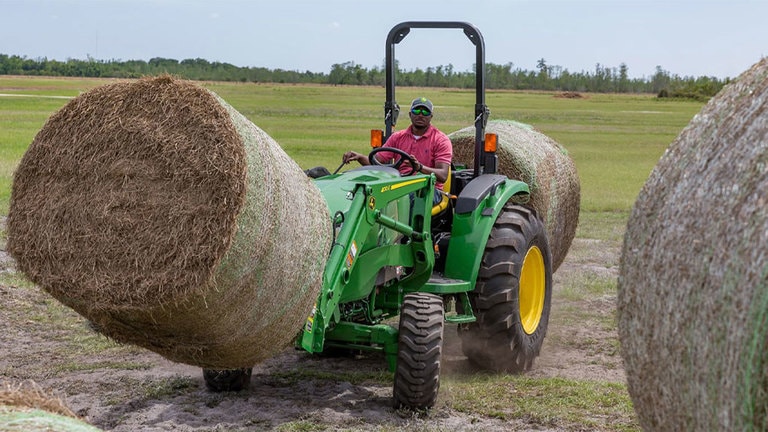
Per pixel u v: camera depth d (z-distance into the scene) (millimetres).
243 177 3910
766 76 3160
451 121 37000
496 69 127000
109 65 117500
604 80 129875
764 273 2697
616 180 20109
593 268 10281
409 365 5430
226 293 4051
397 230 5828
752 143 2996
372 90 90438
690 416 3049
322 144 26422
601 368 6730
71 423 2842
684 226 3141
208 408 5543
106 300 3963
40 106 46062
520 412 5508
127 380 6039
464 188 6496
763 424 2682
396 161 6629
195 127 4008
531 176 7781
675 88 106250
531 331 6781
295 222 4406
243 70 112000
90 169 4086
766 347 2656
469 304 6328
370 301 5945
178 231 3908
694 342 2990
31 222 4105
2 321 7426
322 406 5613
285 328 4648
